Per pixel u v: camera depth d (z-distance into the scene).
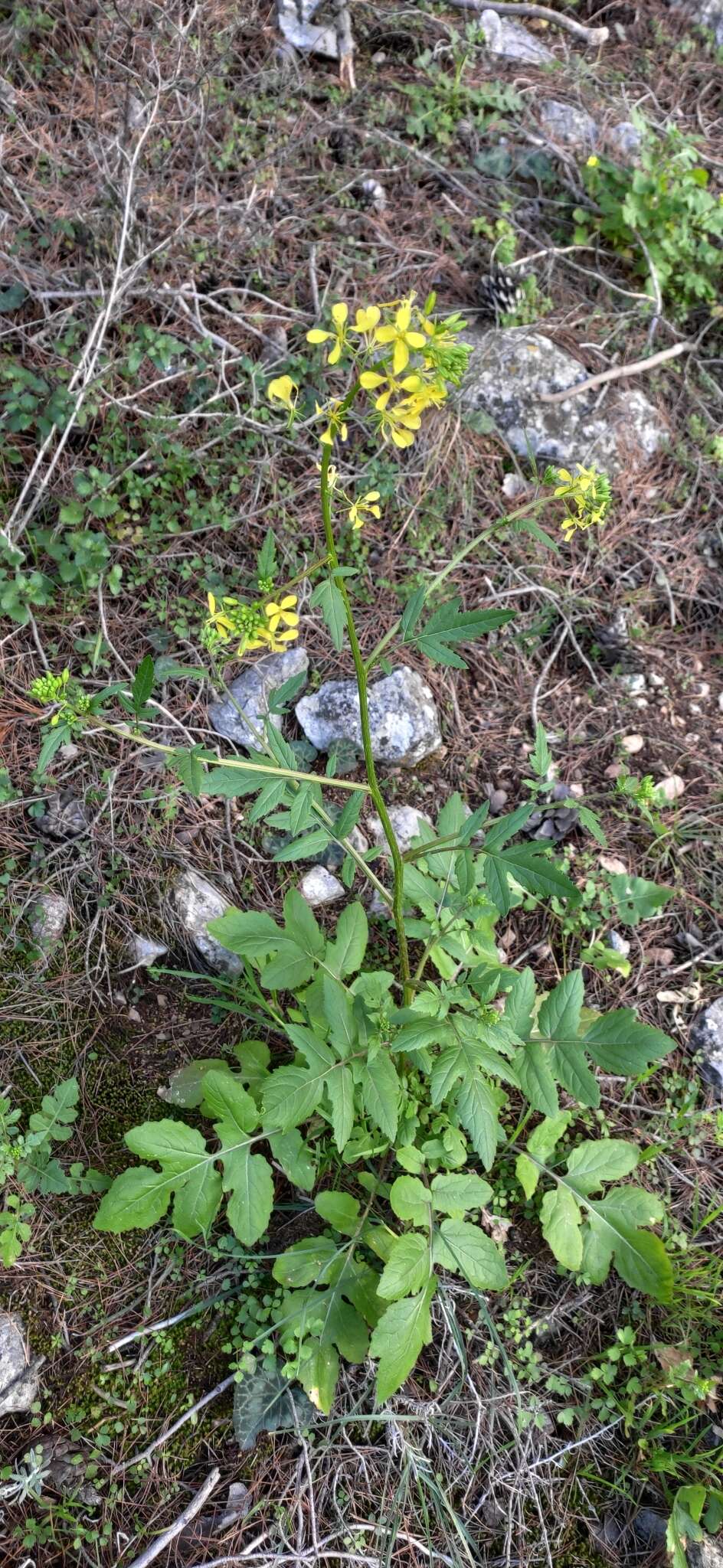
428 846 0.51
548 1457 0.59
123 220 0.79
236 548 0.82
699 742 0.85
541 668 0.86
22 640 0.74
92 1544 0.54
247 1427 0.57
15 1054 0.65
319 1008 0.60
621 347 1.01
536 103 1.09
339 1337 0.57
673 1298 0.63
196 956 0.70
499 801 0.79
